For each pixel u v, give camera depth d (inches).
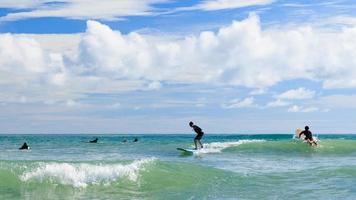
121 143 2132.1
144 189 567.8
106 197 513.0
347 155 1258.6
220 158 1120.2
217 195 546.3
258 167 879.1
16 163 593.0
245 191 577.0
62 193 519.5
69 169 582.9
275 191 578.2
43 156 1178.6
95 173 587.5
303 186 619.5
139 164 666.8
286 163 980.6
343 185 625.9
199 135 1358.3
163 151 1403.8
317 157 1186.6
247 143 1492.4
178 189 579.2
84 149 1567.4
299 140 1470.2
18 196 492.1
